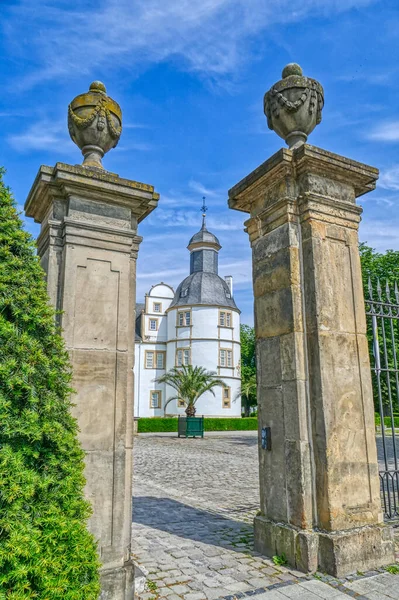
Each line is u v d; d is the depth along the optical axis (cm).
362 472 426
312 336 436
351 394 437
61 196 374
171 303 4222
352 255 472
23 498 229
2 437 240
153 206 416
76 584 236
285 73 507
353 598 340
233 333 4053
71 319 349
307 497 411
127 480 362
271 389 462
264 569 403
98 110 402
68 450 267
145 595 351
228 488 862
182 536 515
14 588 211
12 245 280
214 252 4428
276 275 470
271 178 484
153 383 4075
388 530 423
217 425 3406
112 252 375
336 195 472
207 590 359
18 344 255
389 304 536
